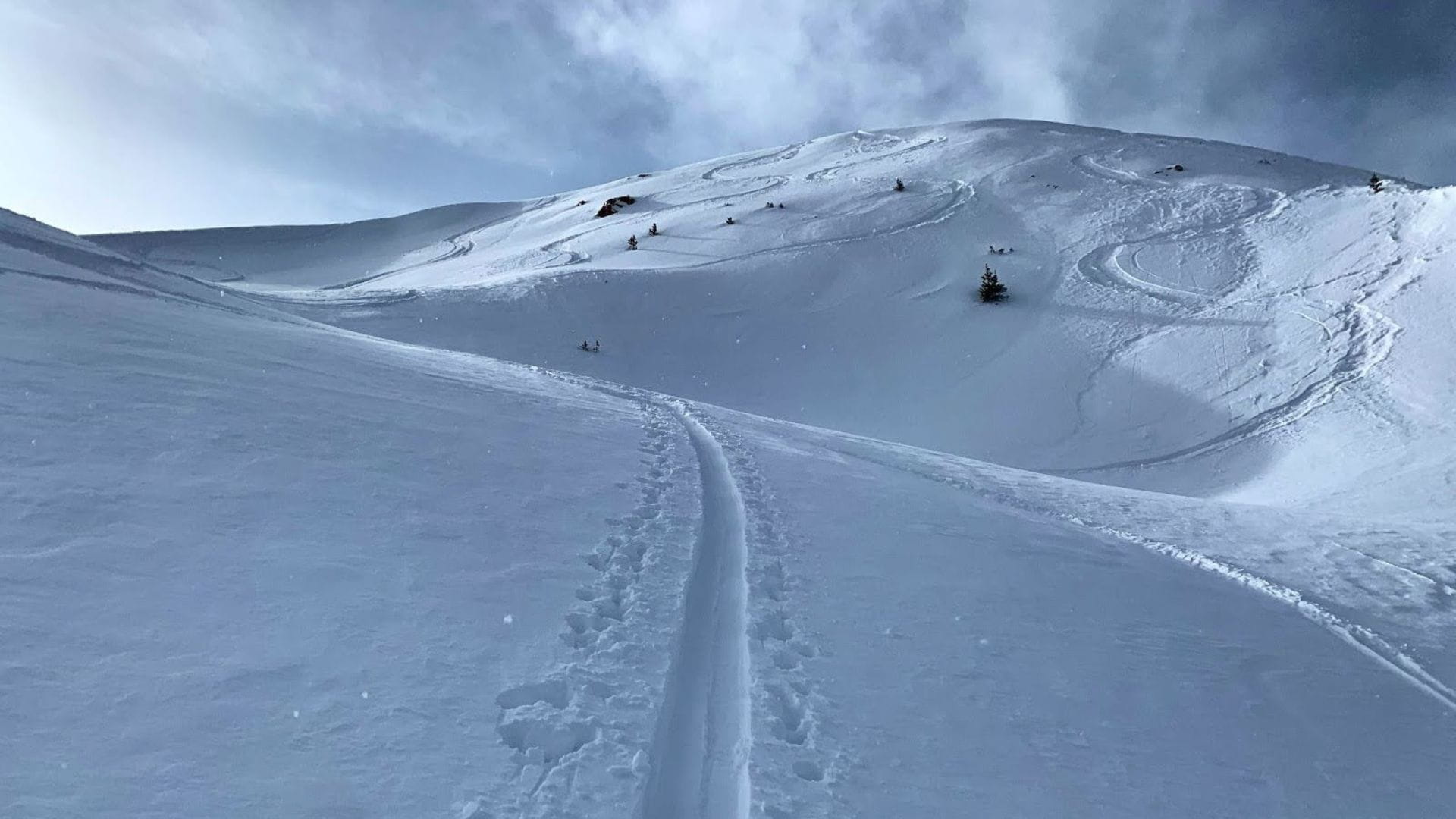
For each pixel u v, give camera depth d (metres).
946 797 3.92
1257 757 4.92
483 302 38.06
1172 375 29.89
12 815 2.57
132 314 9.54
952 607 6.41
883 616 6.01
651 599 5.52
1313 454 22.08
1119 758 4.61
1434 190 39.53
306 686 3.65
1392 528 11.91
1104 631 6.49
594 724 3.93
